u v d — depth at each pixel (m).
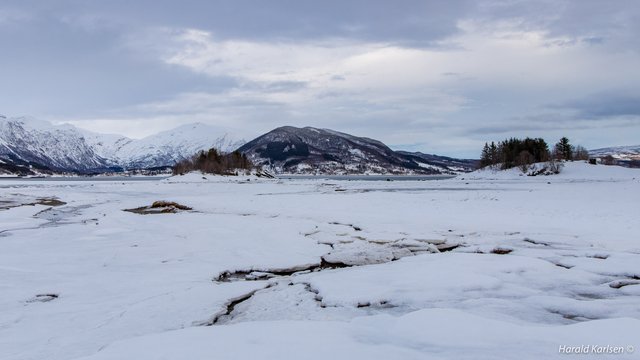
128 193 52.50
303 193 50.62
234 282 12.02
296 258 15.15
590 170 105.94
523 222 22.41
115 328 8.50
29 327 8.62
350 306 9.87
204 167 116.69
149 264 14.20
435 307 9.58
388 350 5.96
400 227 21.61
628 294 10.51
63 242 17.70
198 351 5.92
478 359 5.60
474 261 13.77
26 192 52.69
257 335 6.73
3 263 14.01
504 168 127.38
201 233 20.00
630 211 25.75
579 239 17.66
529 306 9.51
